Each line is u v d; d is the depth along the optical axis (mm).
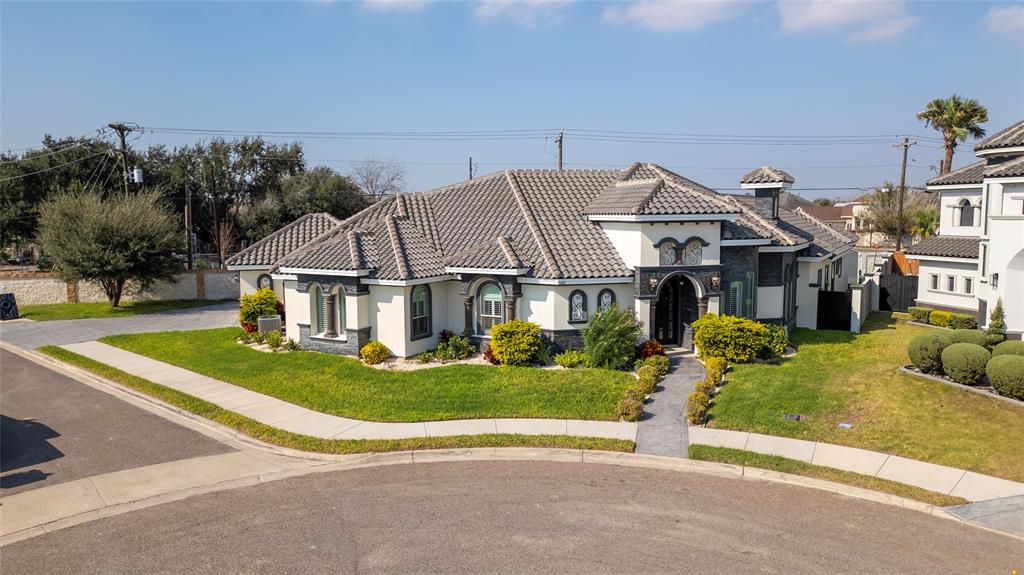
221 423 16672
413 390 18688
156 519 11422
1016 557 9883
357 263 22016
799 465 13445
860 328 29141
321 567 9672
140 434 16078
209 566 9766
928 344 18156
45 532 11016
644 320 22062
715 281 22391
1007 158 25000
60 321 32438
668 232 21953
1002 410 15312
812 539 10453
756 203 27906
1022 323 21562
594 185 27484
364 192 75000
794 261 27688
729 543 10312
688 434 15344
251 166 64125
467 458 14258
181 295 39750
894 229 61156
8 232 49938
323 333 23984
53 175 51125
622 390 18344
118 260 33906
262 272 28922
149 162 58281
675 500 11969
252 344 25750
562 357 21094
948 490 12203
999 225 21641
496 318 22672
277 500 12148
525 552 10055
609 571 9484
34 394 19781
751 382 18812
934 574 9398
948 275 32312
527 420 16406
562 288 21578
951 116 47438
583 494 12258
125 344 26281
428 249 24219
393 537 10594
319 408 17547
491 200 26406
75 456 14555
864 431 15047
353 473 13492
